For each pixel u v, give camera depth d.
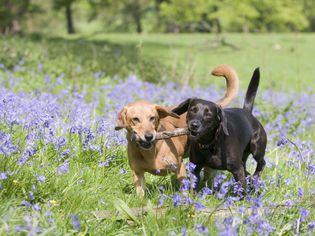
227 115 6.10
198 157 5.88
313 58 28.69
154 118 5.48
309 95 14.39
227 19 40.28
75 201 5.01
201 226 4.31
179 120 6.21
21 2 32.34
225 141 5.80
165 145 5.59
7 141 5.11
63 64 14.80
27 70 13.39
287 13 41.97
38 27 52.69
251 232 4.44
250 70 23.58
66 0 39.16
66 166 5.36
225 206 4.96
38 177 4.93
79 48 19.73
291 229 4.84
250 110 6.77
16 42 19.78
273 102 11.66
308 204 5.43
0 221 4.34
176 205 4.72
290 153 7.04
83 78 13.39
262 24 42.75
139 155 5.49
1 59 14.31
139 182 5.61
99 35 39.59
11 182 4.95
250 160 7.09
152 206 4.95
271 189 5.84
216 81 18.11
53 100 8.48
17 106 7.05
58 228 4.41
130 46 26.98
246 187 5.74
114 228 4.71
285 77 21.61
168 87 13.01
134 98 11.39
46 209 4.68
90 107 8.95
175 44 31.98
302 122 9.41
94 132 6.62
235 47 29.97
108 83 13.55
